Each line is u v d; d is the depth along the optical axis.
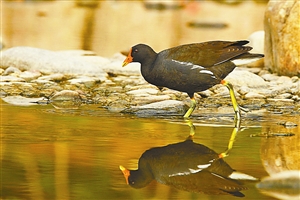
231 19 36.22
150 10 40.31
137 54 14.38
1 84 17.16
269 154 10.70
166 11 40.06
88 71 19.30
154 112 14.30
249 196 8.67
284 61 18.70
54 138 11.61
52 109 14.50
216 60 14.11
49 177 9.33
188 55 14.09
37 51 19.64
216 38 28.56
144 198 8.65
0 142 11.23
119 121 13.30
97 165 9.96
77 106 15.03
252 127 12.93
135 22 34.53
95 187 9.00
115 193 8.80
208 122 13.45
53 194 8.70
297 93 16.88
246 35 29.98
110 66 19.97
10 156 10.34
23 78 18.11
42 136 11.74
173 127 12.84
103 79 18.59
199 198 8.66
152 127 12.80
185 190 8.98
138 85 17.91
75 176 9.39
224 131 12.52
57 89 17.08
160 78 14.28
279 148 11.10
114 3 43.00
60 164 9.95
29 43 26.22
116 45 26.23
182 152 10.84
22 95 16.33
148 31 31.16
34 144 11.15
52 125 12.71
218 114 14.37
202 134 12.22
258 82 17.61
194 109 14.72
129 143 11.38
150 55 14.41
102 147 11.05
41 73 19.05
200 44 14.37
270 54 19.59
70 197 8.59
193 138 11.86
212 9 40.78
